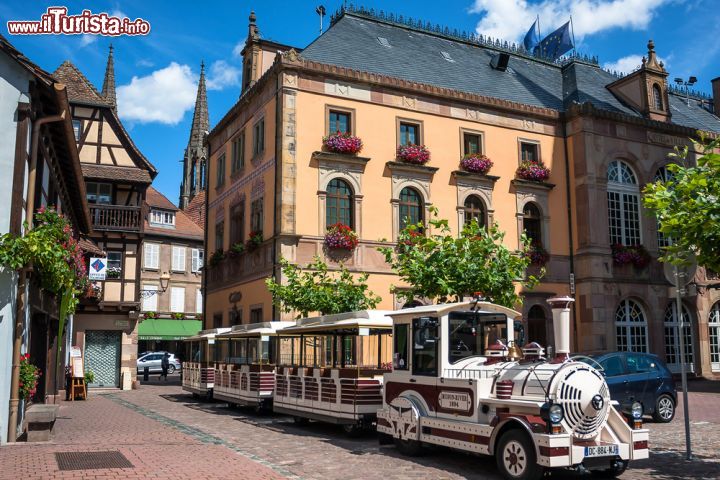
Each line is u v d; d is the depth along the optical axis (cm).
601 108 2848
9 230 1135
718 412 1728
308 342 1527
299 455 1076
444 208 2492
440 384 1029
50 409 1193
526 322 2577
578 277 2702
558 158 2775
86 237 2606
